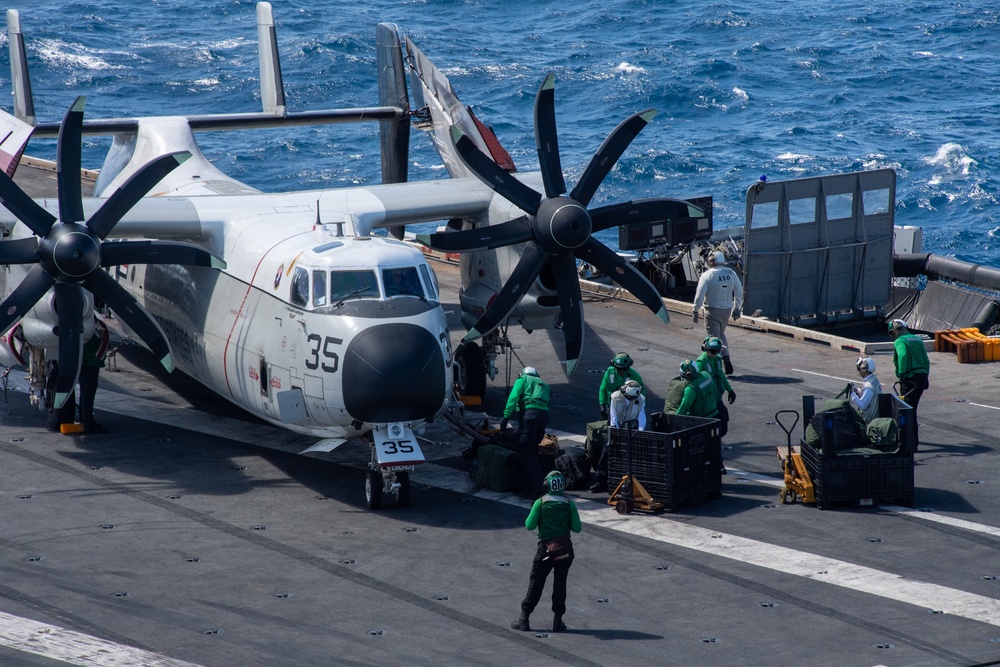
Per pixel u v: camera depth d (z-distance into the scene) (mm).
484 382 102250
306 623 61281
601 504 79500
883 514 76812
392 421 75812
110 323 125438
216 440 93125
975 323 124562
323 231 84938
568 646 58938
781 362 112625
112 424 96312
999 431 92562
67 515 76562
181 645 58312
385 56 121125
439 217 99250
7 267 92375
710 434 79125
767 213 125062
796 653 58094
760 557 70188
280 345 80500
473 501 80375
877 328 133875
